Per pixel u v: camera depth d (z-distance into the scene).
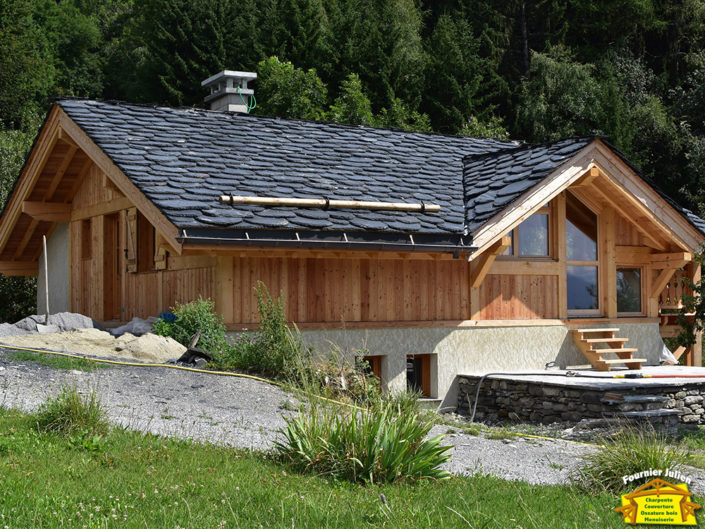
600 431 11.96
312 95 35.75
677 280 18.22
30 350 11.93
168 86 42.41
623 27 46.00
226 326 13.25
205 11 44.03
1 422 7.88
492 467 8.52
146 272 16.05
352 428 7.34
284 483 6.58
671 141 39.69
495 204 14.48
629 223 17.31
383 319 14.62
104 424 7.91
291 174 14.66
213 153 14.92
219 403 10.28
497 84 43.09
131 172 13.20
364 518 5.80
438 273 15.19
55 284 20.33
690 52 45.62
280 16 43.34
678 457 8.20
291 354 12.01
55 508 5.38
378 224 13.32
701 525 6.41
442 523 5.70
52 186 18.48
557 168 14.78
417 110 41.44
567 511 6.51
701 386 13.82
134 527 5.12
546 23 46.34
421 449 7.56
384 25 43.00
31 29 50.22
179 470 6.69
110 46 60.38
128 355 12.53
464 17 45.91
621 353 16.47
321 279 14.14
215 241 11.96
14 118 44.47
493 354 15.60
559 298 16.38
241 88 19.34
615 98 38.75
